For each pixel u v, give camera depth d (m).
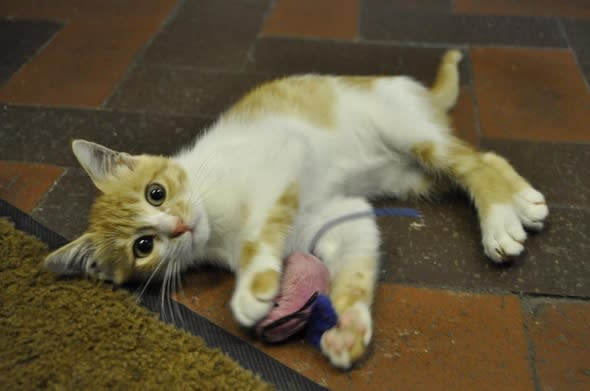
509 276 0.56
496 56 0.76
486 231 0.57
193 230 0.55
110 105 0.72
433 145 0.61
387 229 0.60
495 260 0.57
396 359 0.52
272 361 0.52
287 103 0.61
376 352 0.53
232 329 0.55
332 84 0.63
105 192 0.55
